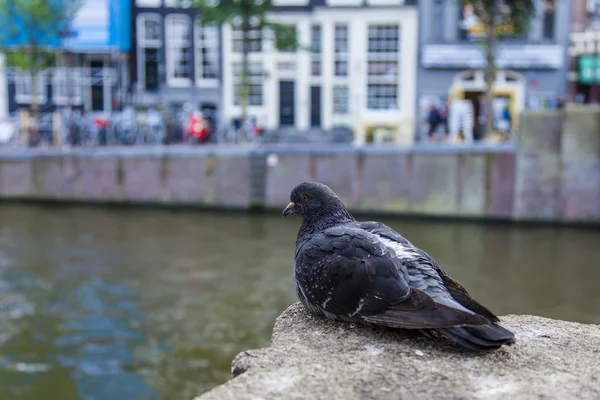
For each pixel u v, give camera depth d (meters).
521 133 21.64
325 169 23.36
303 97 32.59
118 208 24.72
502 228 21.89
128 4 33.00
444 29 31.22
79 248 19.09
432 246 19.69
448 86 31.41
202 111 33.28
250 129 29.66
